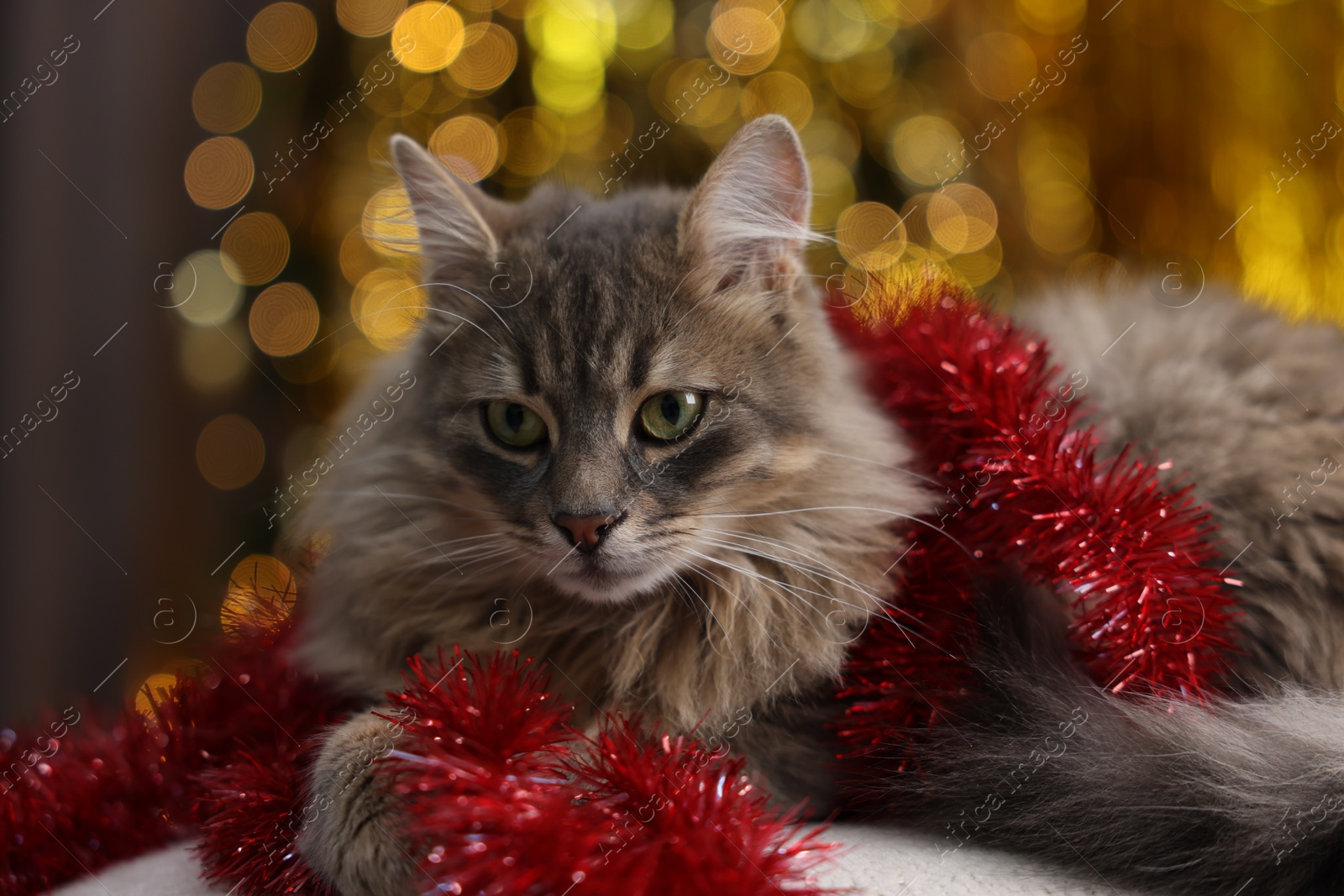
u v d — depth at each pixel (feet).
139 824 1.63
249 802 1.50
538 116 2.35
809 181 1.69
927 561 1.62
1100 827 1.49
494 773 1.36
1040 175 2.34
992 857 1.50
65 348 2.33
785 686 1.62
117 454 2.35
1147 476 1.56
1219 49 2.27
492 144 2.33
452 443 1.67
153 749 1.66
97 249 2.34
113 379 2.35
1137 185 2.33
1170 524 1.53
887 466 1.66
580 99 2.34
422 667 1.51
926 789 1.54
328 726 1.58
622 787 1.37
